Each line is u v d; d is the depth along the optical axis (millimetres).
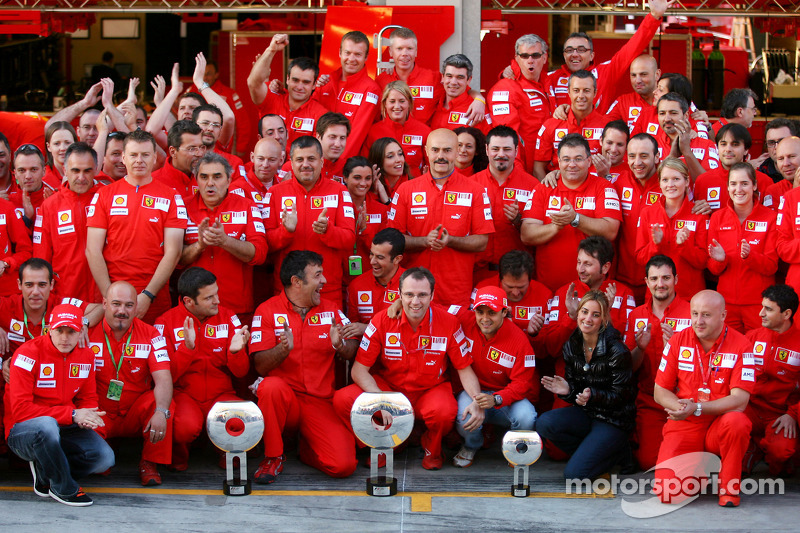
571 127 7188
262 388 5582
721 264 6266
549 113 7621
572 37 7746
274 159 6613
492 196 6742
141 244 6008
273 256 6422
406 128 7316
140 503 5207
